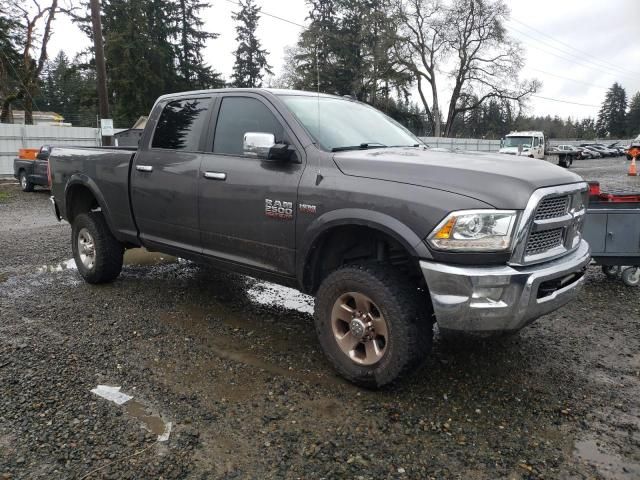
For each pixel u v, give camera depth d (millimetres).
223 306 5051
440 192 2969
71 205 5887
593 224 5535
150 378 3500
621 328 4531
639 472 2584
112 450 2697
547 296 3102
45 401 3170
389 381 3189
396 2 45062
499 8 46000
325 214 3389
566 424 3012
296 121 3781
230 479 2490
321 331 3537
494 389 3408
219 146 4293
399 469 2576
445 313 2930
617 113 111250
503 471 2576
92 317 4668
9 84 31891
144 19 39875
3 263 6707
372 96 45438
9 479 2463
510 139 33062
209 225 4277
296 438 2826
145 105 40156
